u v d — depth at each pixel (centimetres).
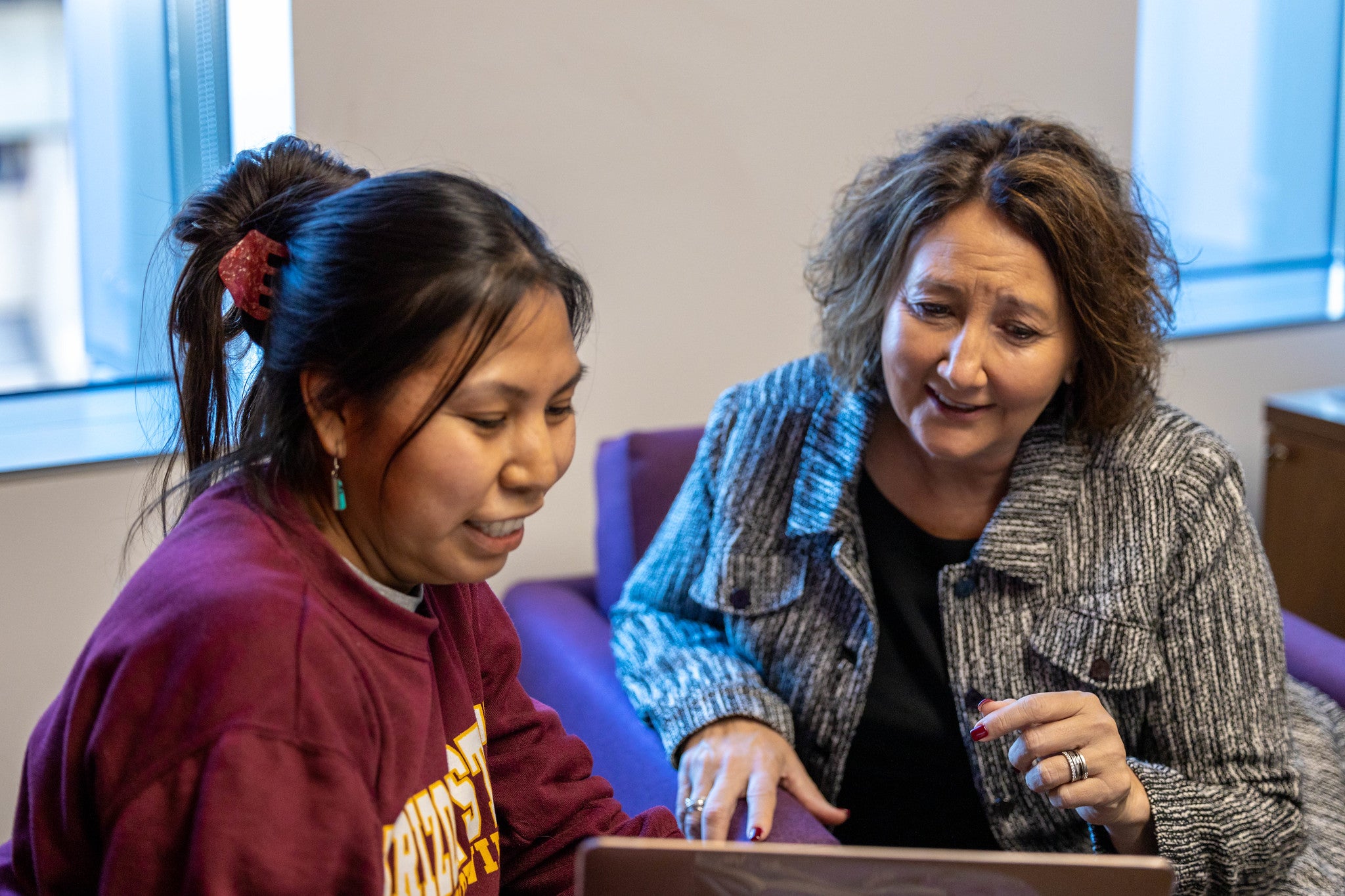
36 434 198
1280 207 308
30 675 187
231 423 95
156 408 183
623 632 157
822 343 143
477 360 75
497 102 199
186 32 209
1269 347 274
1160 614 129
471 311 75
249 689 71
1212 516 128
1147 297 126
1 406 211
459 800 90
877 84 225
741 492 147
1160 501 128
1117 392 127
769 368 229
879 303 130
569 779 111
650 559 161
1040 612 131
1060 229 116
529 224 81
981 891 75
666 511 179
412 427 76
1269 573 130
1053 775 114
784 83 218
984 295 118
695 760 135
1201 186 299
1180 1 285
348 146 191
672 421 225
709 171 216
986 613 133
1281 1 294
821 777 142
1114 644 128
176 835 69
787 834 125
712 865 75
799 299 228
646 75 208
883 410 139
